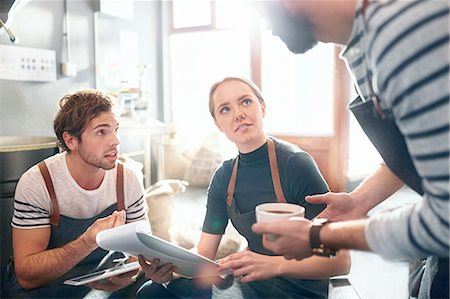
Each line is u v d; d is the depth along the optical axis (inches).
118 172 53.9
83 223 51.6
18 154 74.7
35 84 112.5
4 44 102.2
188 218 114.6
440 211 21.7
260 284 43.8
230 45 169.9
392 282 85.8
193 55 178.5
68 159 51.3
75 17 125.3
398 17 22.0
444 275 37.3
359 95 34.5
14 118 107.0
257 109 47.3
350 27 27.8
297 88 158.4
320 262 39.1
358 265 94.5
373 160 167.6
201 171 160.4
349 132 151.1
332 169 150.3
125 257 53.0
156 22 168.2
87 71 131.6
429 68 21.0
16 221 48.9
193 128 181.8
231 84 47.8
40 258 45.8
